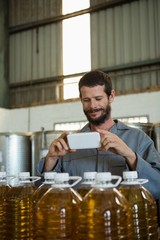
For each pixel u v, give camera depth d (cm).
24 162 344
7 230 93
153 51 505
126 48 528
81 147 90
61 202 77
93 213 73
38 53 618
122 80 529
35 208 83
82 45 572
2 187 97
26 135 349
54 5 606
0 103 621
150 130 308
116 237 73
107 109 117
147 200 88
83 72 565
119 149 95
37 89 612
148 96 480
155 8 509
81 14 575
